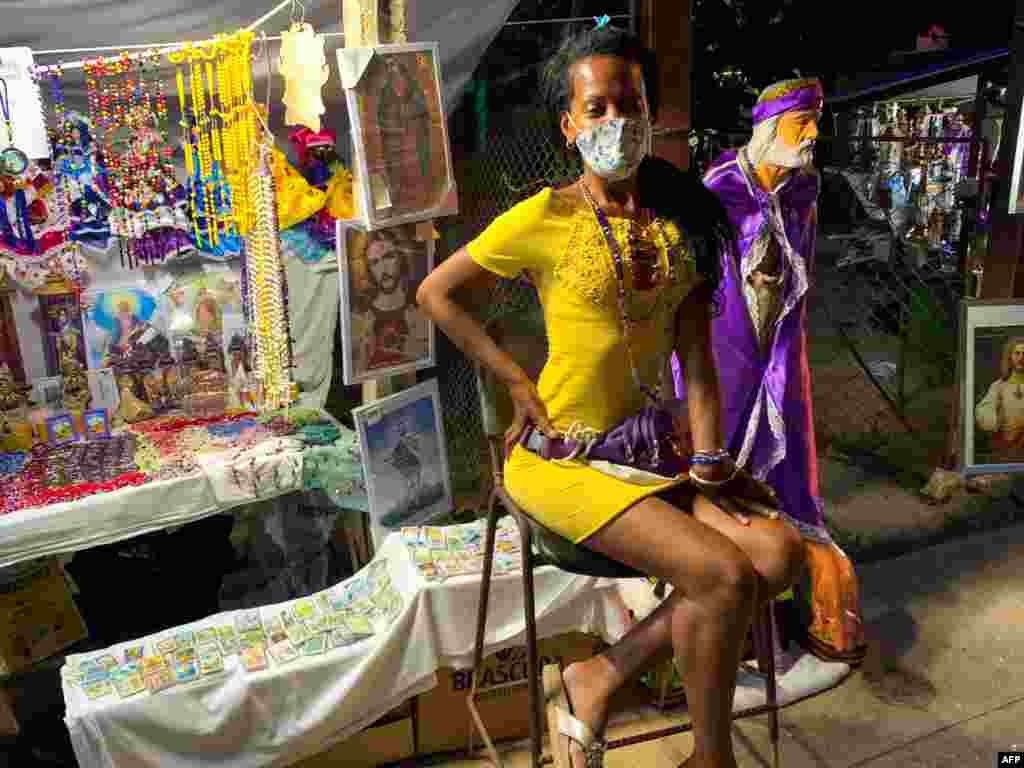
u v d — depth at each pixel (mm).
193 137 3551
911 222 7477
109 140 3225
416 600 2629
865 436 5336
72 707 2332
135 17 3174
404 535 2945
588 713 1764
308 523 3959
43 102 3320
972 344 4094
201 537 3801
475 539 2936
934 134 7691
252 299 3281
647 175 1774
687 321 1868
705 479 1782
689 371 1871
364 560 3658
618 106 1641
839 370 6320
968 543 4082
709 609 1591
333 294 3859
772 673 2166
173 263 3570
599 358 1740
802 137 2688
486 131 4195
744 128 6336
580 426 1793
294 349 3891
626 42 1662
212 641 2598
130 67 3018
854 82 6535
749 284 2861
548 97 1769
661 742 2818
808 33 6336
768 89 2736
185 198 3396
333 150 3596
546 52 4316
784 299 2873
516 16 4352
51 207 3232
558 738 1779
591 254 1672
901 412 5465
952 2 6262
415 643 2654
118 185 3258
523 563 1890
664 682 2918
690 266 1759
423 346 3299
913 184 7602
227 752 2479
